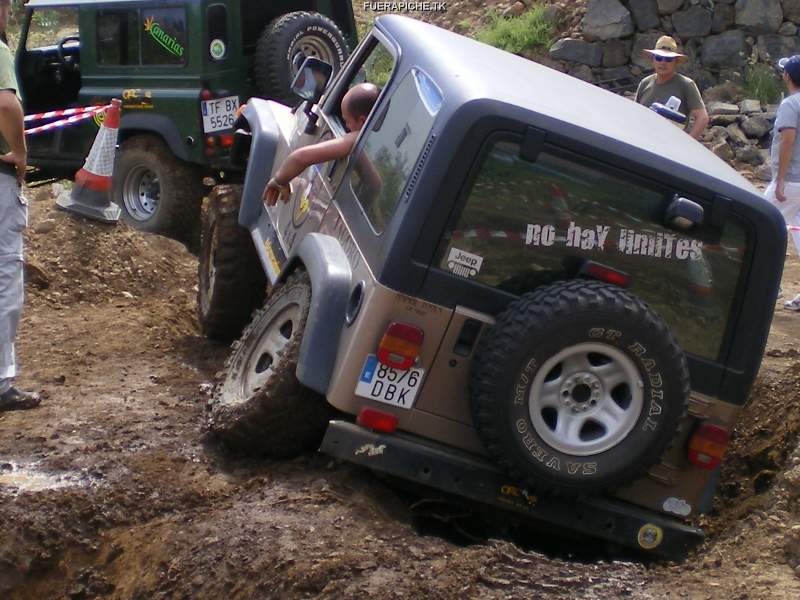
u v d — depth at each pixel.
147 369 6.57
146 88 10.20
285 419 4.80
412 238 4.29
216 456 5.10
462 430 4.50
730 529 5.05
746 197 4.50
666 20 14.35
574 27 14.97
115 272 8.40
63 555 4.56
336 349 4.51
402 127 4.72
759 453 5.92
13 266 5.68
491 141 4.30
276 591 3.96
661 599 3.91
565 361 4.26
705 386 4.59
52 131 11.01
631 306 4.20
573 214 4.43
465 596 3.86
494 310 4.37
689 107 8.77
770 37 14.23
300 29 9.92
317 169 5.59
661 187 4.46
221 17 9.85
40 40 11.29
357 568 3.98
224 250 6.79
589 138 4.38
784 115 8.58
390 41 5.49
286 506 4.51
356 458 4.41
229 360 5.40
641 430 4.30
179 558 4.28
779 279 4.58
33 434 5.32
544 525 4.81
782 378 6.38
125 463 4.99
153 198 10.48
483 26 16.70
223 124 9.94
